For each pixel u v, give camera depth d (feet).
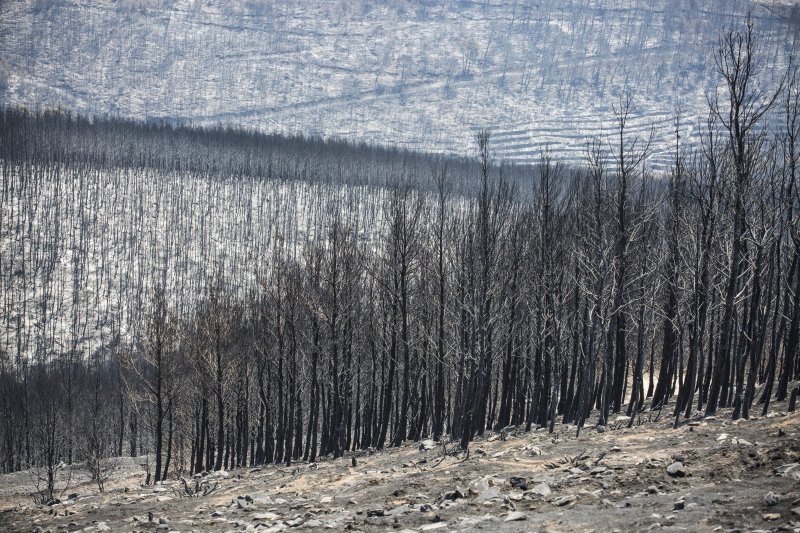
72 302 441.27
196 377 169.68
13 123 599.98
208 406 178.91
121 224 523.29
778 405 109.70
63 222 515.09
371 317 153.38
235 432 189.06
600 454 87.15
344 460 130.72
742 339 100.99
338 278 144.66
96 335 416.46
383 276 147.74
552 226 132.98
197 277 469.16
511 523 58.80
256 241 513.45
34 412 251.60
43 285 450.71
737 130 101.35
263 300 175.94
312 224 531.50
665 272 135.85
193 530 73.36
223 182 606.96
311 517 73.26
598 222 113.50
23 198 528.63
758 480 62.44
